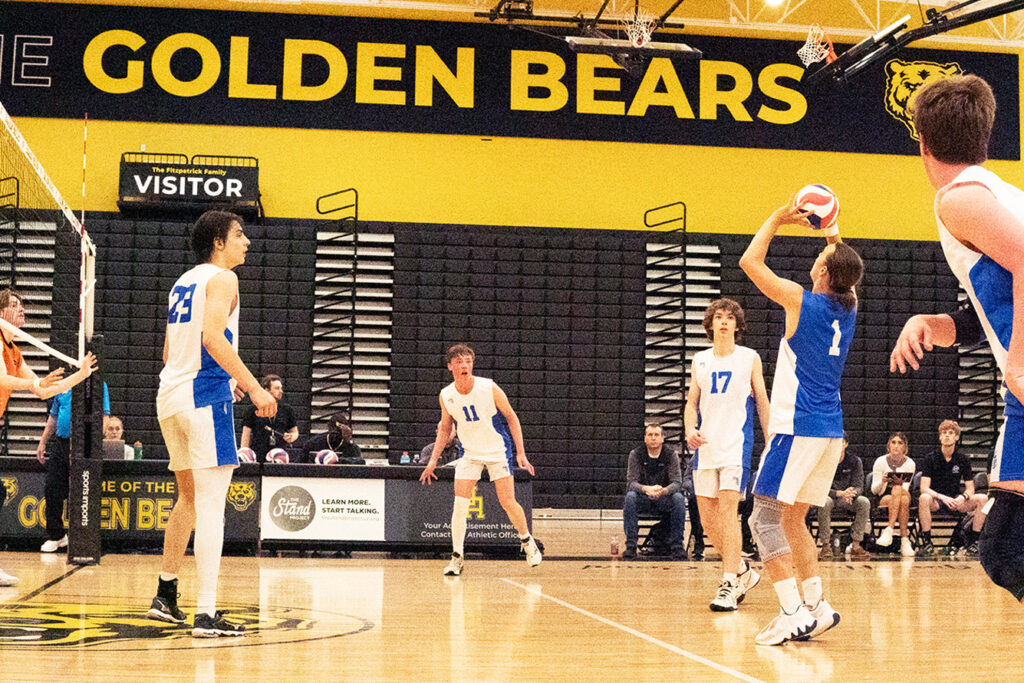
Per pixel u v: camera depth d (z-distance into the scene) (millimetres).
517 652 3801
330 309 14055
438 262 14375
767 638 4152
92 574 6527
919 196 15219
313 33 14617
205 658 3469
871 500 10609
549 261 14539
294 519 8602
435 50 14766
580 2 14773
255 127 14438
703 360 5719
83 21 14297
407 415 14062
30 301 13273
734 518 5488
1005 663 3750
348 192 14484
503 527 8797
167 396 4035
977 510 10625
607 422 14367
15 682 2980
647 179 14953
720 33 15203
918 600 6016
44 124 14070
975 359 14758
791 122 15180
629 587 6570
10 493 8414
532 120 14828
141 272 13695
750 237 14953
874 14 15367
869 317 14727
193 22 14461
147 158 14156
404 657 3619
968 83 2117
